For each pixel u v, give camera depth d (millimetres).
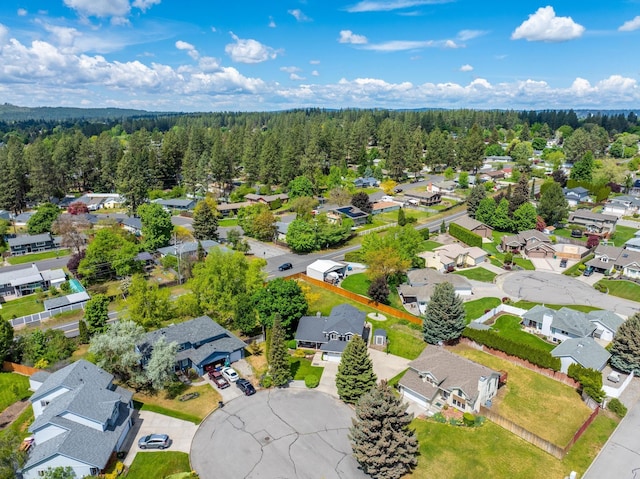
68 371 44500
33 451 36781
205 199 129375
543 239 93938
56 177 142750
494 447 40125
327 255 94125
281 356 47969
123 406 43906
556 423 43406
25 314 69500
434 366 48156
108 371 48875
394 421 36438
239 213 113188
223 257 66188
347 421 43594
